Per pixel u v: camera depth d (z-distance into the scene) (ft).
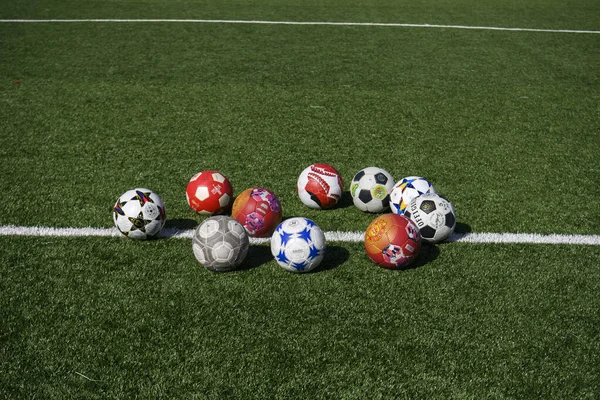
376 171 17.38
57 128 24.03
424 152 22.49
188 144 22.72
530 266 14.96
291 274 14.35
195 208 17.02
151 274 14.32
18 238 15.87
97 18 43.62
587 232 16.81
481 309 13.24
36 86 29.01
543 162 21.79
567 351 12.03
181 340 12.13
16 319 12.69
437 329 12.57
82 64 32.60
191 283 13.98
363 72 32.30
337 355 11.80
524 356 11.87
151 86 29.35
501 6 51.90
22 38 37.58
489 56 35.99
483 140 23.76
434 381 11.19
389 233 14.03
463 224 17.10
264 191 15.65
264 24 43.06
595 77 32.30
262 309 13.09
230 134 23.77
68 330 12.38
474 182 20.02
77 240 15.81
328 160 21.59
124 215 15.24
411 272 14.53
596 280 14.44
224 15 45.68
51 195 18.43
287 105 27.14
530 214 17.81
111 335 12.25
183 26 41.86
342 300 13.42
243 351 11.85
